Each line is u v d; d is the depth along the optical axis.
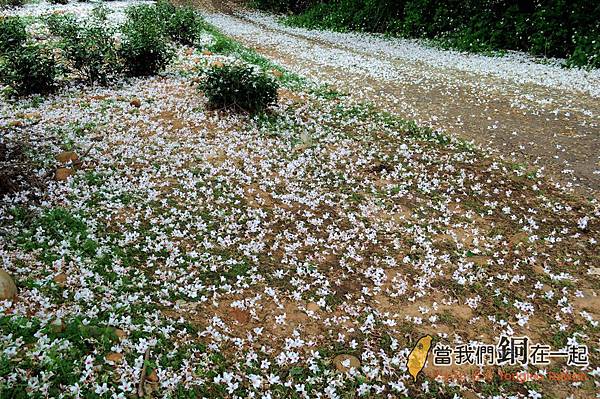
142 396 3.13
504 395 3.57
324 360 3.76
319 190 6.43
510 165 7.37
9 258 4.31
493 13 17.58
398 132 8.59
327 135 8.20
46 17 15.46
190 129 7.91
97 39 10.62
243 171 6.78
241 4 29.77
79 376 3.19
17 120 7.61
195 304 4.18
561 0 15.53
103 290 4.07
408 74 13.02
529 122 9.23
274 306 4.31
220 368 3.54
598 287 4.77
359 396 3.46
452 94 11.09
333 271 4.87
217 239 5.16
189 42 14.45
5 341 3.30
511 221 5.88
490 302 4.53
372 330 4.12
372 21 21.20
